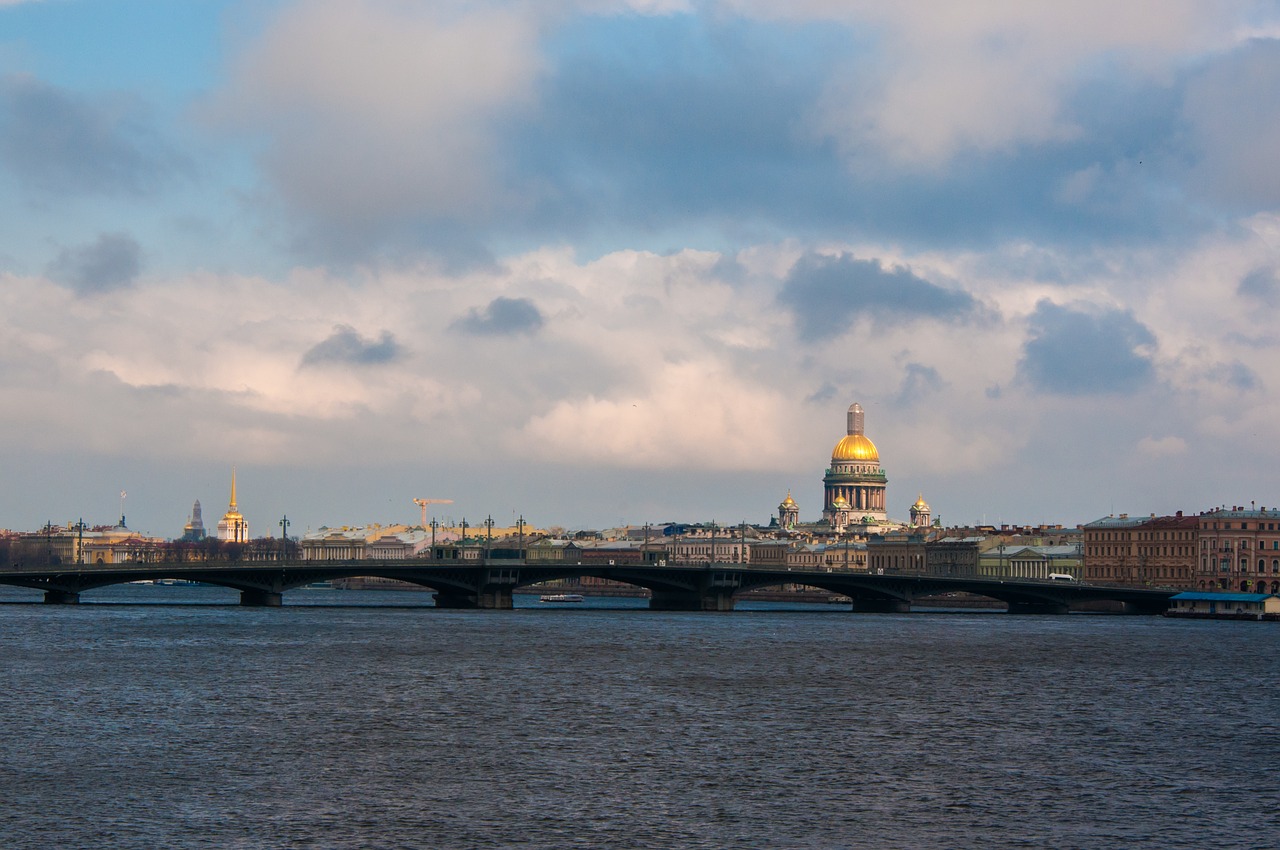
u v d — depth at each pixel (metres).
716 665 179.12
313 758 109.75
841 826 91.44
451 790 99.56
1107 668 180.62
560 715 132.25
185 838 86.62
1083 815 94.88
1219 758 114.50
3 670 163.50
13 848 84.25
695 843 87.25
